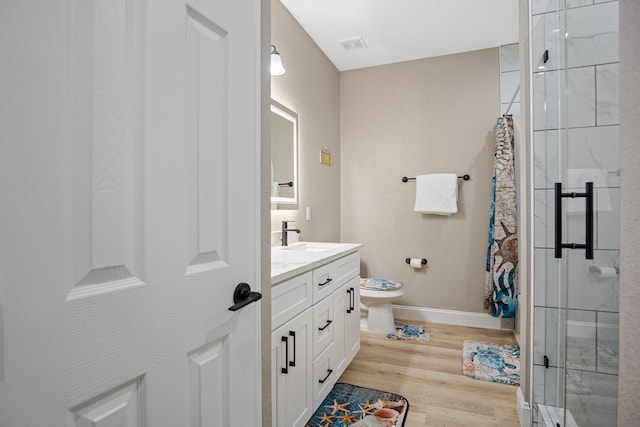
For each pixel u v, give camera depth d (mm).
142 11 613
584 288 1109
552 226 1427
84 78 525
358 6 2434
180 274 693
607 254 979
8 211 441
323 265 1817
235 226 852
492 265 2824
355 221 3504
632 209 919
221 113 804
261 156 999
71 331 505
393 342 2729
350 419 1723
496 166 2828
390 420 1712
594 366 1051
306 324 1609
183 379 705
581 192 1125
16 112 448
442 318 3195
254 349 934
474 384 2074
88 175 532
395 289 2846
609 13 954
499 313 2785
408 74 3322
